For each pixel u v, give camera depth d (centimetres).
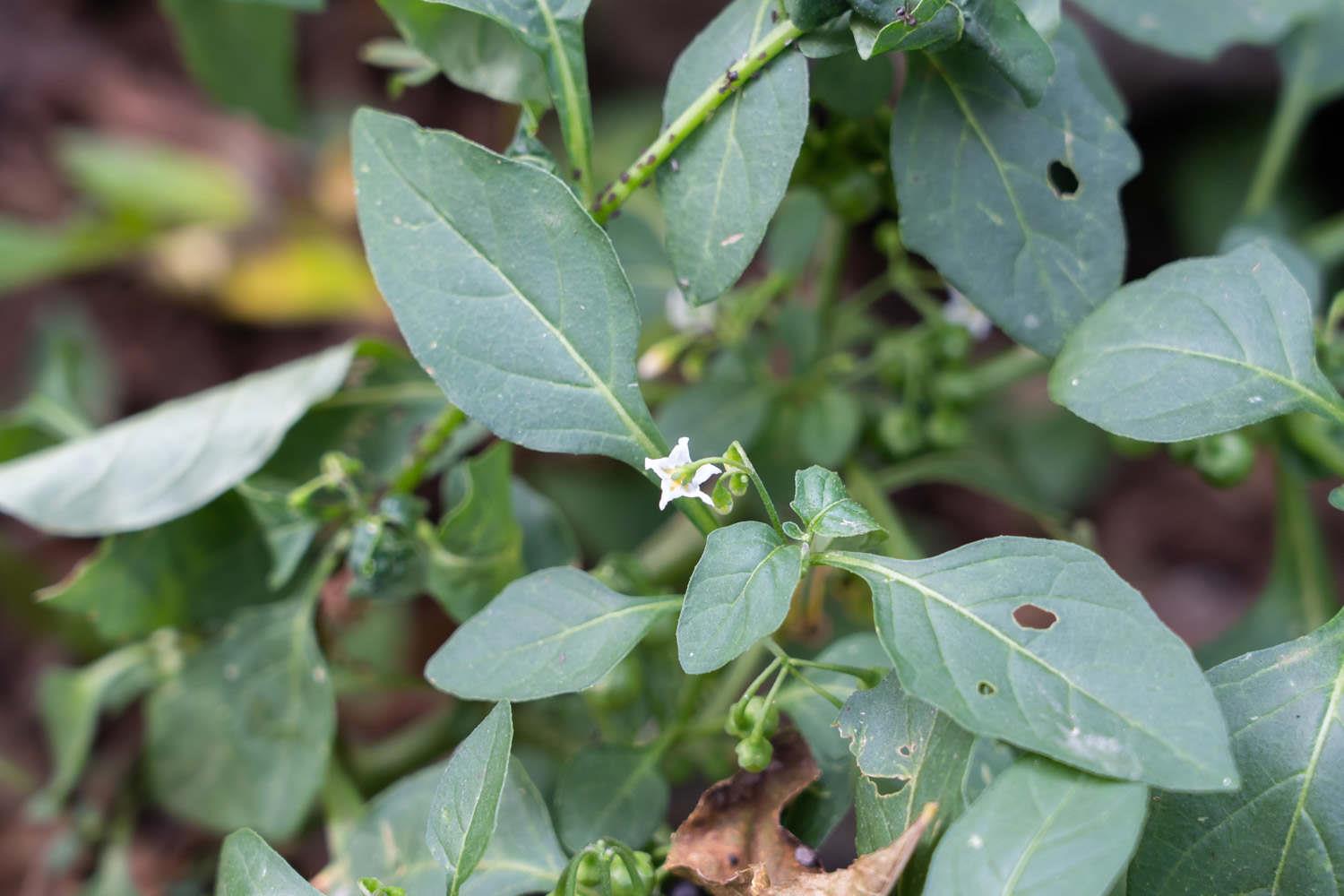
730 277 42
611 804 44
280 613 49
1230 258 42
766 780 42
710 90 42
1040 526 61
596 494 65
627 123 73
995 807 39
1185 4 47
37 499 48
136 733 60
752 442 52
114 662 52
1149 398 42
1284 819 40
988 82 43
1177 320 42
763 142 42
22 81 81
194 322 78
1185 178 72
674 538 54
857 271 73
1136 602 39
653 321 55
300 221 79
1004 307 43
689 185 43
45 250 74
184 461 47
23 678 68
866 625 52
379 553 46
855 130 47
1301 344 41
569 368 42
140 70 83
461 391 42
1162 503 75
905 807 41
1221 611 72
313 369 48
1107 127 44
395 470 49
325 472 48
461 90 77
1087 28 72
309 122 81
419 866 43
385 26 81
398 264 42
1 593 58
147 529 48
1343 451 47
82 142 77
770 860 42
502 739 40
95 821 55
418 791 44
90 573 48
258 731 49
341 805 50
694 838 42
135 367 77
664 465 42
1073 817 39
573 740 52
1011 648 39
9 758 65
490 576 47
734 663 48
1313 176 70
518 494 49
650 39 77
